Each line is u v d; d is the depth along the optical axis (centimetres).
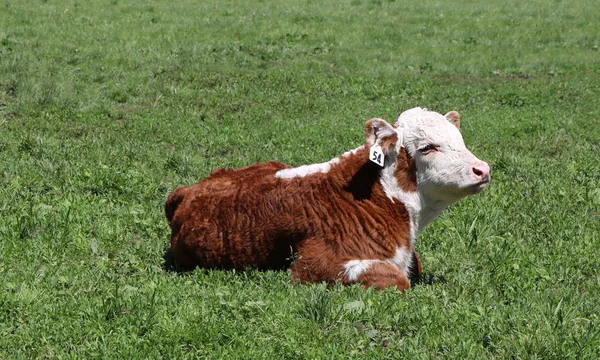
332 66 2155
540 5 3456
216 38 2503
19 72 1883
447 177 755
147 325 662
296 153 1338
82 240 885
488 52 2475
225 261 809
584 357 634
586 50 2553
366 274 755
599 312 743
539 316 698
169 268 848
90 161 1209
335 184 780
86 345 634
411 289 771
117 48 2273
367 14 3102
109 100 1733
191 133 1480
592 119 1658
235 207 802
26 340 635
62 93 1712
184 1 3369
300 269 773
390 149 770
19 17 2703
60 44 2280
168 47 2322
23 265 802
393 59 2297
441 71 2181
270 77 1966
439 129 764
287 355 635
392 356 634
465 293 781
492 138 1490
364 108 1747
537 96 1878
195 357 627
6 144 1312
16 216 923
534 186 1161
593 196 1111
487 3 3506
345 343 651
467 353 634
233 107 1702
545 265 877
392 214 775
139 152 1305
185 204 832
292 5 3325
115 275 791
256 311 702
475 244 923
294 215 779
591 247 927
